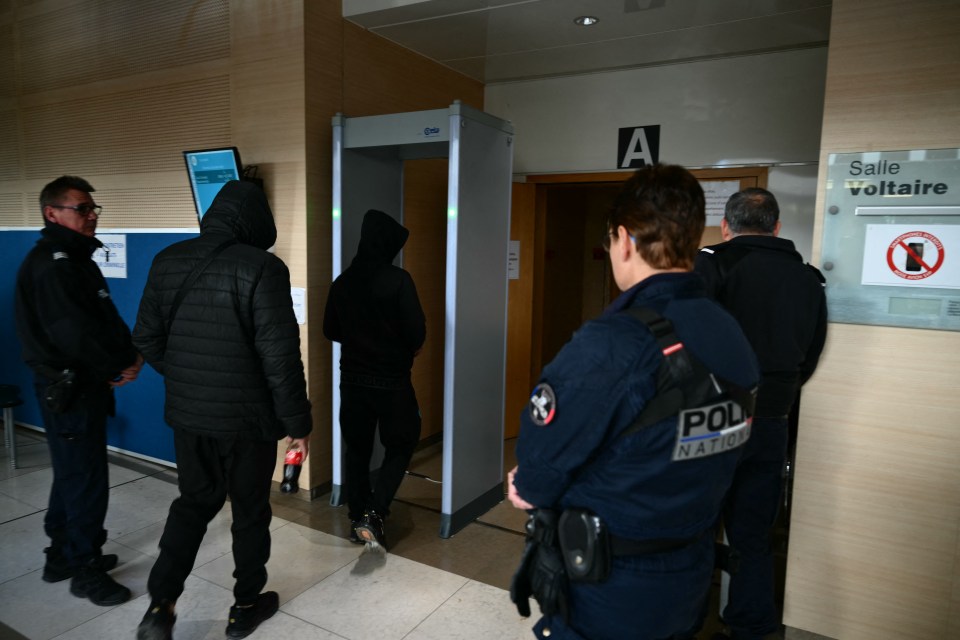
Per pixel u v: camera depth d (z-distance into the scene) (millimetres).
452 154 2771
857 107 2012
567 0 2955
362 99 3504
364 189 3320
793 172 3582
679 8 3012
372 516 2645
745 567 2016
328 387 3416
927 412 1988
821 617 2211
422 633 2205
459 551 2832
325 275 3363
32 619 2230
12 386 3785
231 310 1912
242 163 3420
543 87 4352
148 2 3703
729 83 3713
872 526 2100
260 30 3262
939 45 1885
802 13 3018
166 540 2010
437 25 3379
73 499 2311
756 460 1973
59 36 4176
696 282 1161
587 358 1065
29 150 4516
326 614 2305
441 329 4305
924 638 2053
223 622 2234
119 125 3961
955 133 1887
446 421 2922
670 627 1167
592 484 1113
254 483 2082
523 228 4516
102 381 2346
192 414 1974
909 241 1967
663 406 1035
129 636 2146
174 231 3521
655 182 1166
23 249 4246
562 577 1183
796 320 1916
